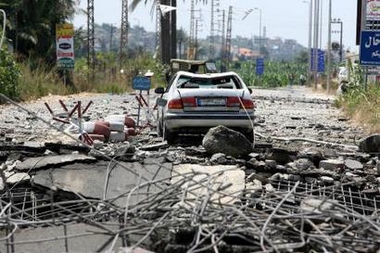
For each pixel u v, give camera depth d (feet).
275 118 82.74
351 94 97.55
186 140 53.57
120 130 50.65
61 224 23.07
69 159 32.71
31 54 138.72
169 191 23.35
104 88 147.02
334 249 20.03
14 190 30.55
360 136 62.39
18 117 71.20
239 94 50.90
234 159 39.27
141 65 180.86
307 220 21.29
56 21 143.23
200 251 20.12
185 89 51.11
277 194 24.43
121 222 22.41
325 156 43.78
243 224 21.29
